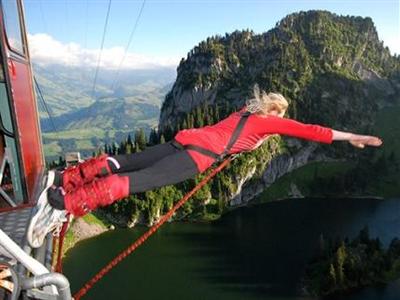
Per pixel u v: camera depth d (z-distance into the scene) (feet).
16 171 26.68
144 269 492.13
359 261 483.92
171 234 626.23
